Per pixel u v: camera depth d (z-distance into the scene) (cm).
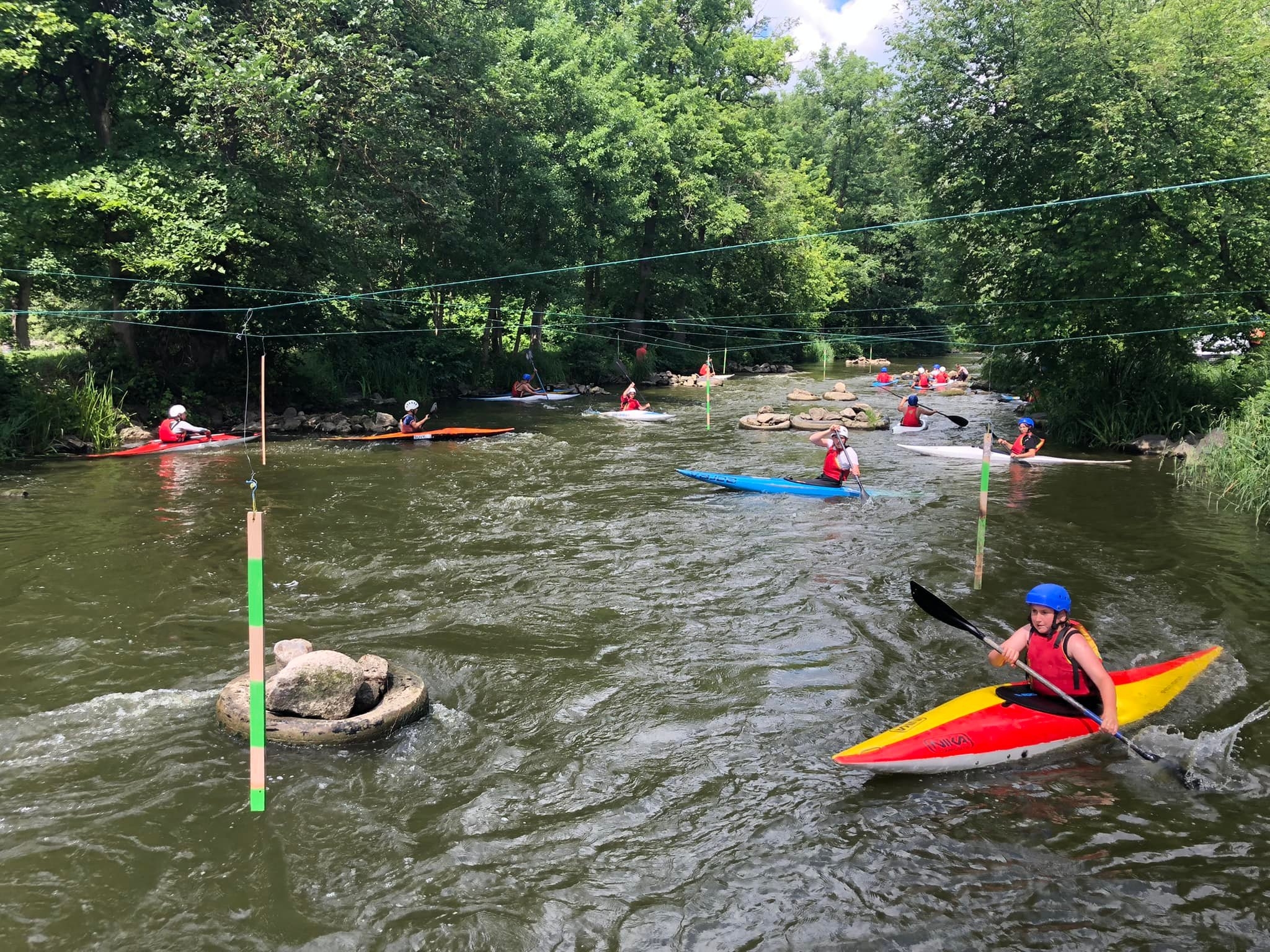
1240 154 1427
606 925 382
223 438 1645
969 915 386
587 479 1377
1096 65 1505
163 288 1612
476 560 927
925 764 498
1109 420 1711
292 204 1781
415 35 2080
